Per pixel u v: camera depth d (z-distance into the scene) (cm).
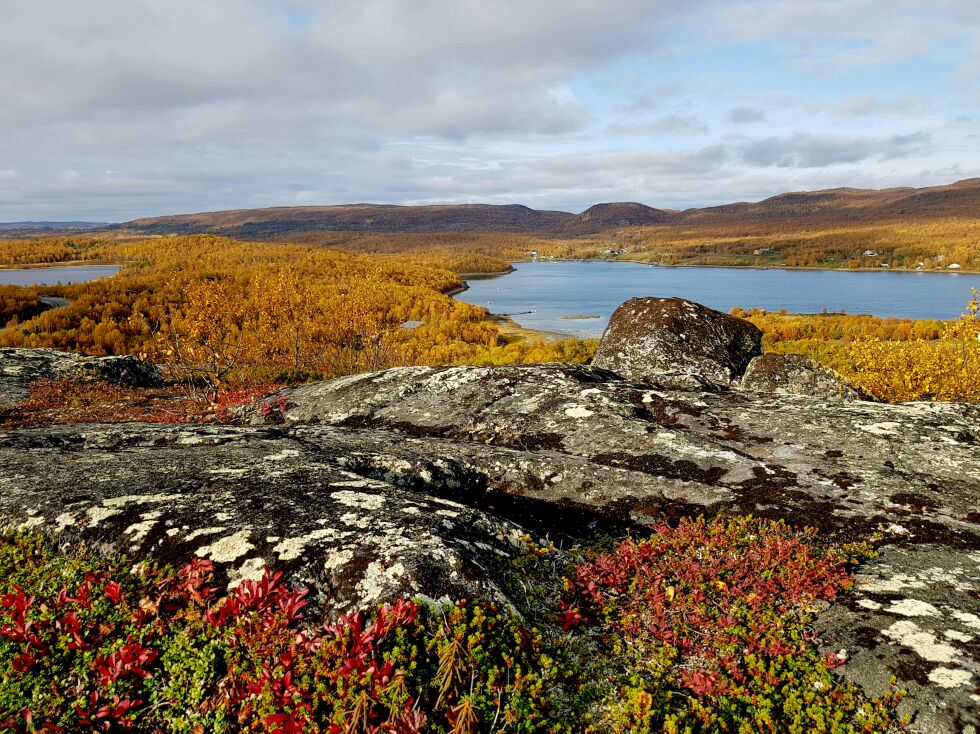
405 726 402
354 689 425
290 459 873
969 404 1080
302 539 588
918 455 874
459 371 1362
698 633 546
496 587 552
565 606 568
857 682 464
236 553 575
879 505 743
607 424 1039
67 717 431
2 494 713
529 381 1257
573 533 750
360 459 905
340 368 3691
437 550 569
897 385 1922
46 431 1057
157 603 518
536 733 434
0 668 470
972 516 716
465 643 468
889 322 8294
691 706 466
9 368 1912
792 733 438
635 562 643
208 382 2016
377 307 9612
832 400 1137
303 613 507
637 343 1859
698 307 1977
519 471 896
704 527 718
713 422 1057
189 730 433
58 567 584
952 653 471
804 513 738
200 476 784
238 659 473
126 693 454
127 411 1584
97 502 681
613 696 476
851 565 623
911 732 416
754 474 844
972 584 573
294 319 4409
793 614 554
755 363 1689
